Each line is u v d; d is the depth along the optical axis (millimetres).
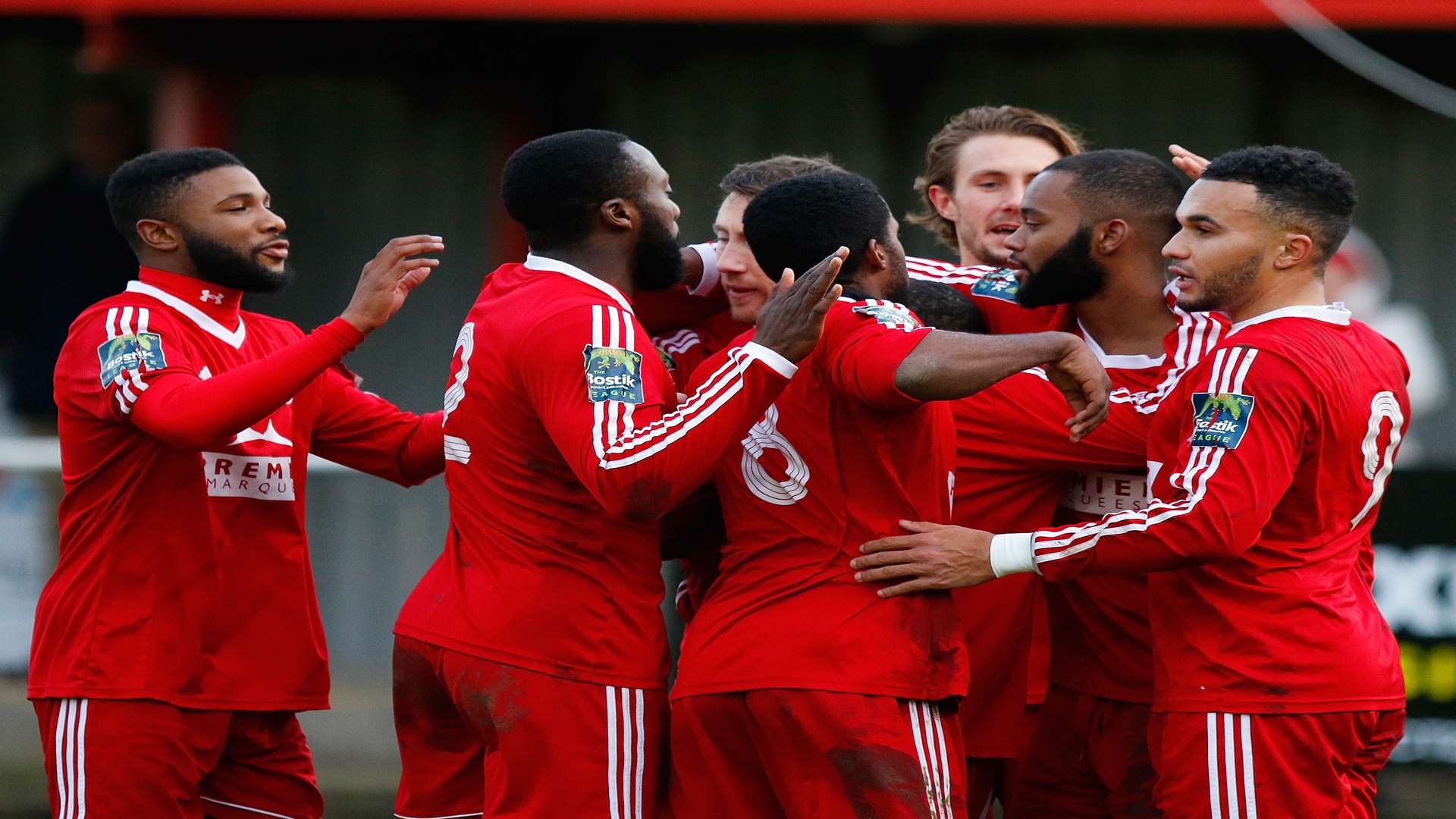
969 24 27875
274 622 14219
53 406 28359
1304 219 12438
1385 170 30906
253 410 12820
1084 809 14930
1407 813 22047
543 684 12430
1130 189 13648
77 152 29000
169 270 14125
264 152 30688
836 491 12133
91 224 28266
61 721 13750
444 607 12930
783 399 12273
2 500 23344
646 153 12945
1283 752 12344
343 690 23984
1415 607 22078
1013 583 13711
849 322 11906
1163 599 12820
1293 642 12352
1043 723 14891
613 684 12516
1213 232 12562
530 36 29250
